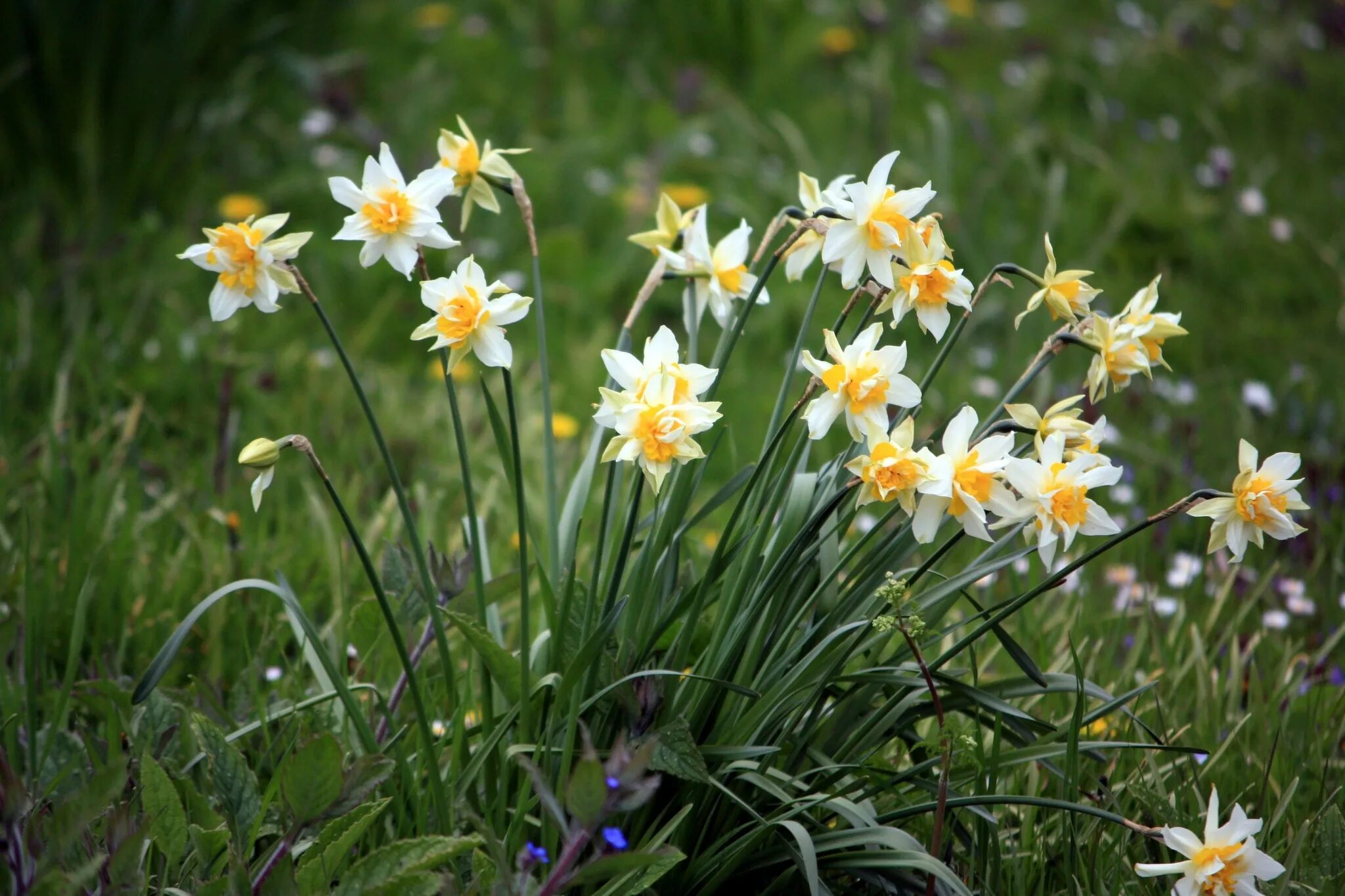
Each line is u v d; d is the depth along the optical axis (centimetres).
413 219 204
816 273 378
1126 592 250
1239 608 255
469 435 301
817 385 205
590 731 211
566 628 212
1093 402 207
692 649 217
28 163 371
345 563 248
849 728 214
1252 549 270
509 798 212
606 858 194
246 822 207
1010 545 225
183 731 215
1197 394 342
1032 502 201
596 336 349
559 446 295
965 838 213
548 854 206
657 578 212
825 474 214
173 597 243
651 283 218
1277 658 246
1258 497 202
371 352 349
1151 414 331
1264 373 359
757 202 416
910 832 218
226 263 203
